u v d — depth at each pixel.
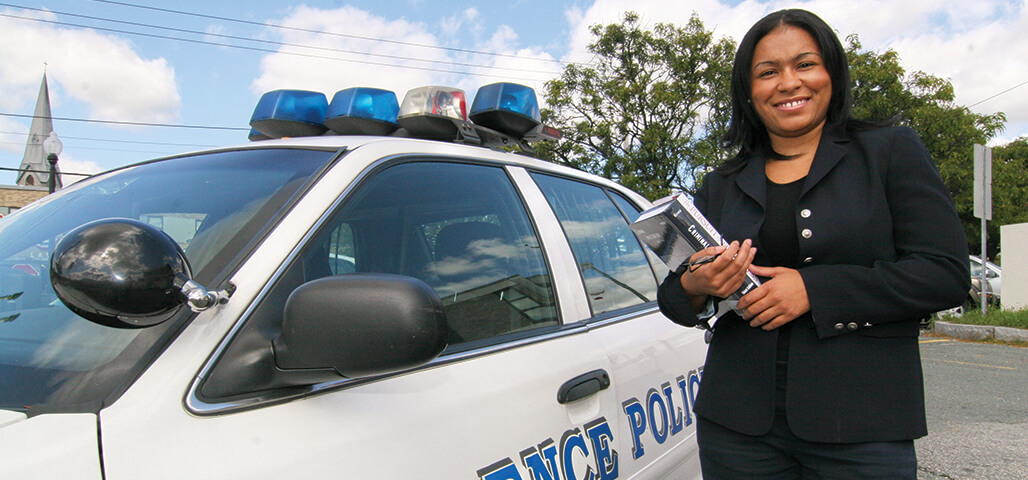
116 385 1.11
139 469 1.03
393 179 1.77
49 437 1.02
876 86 20.38
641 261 2.75
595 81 21.48
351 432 1.28
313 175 1.60
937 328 9.34
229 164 1.80
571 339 2.00
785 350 1.50
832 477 1.46
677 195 1.45
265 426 1.18
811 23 1.57
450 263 1.81
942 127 20.31
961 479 3.44
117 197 1.78
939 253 1.39
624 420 2.03
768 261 1.58
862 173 1.50
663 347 2.36
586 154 21.59
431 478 1.38
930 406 4.93
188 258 1.37
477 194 2.03
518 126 2.61
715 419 1.58
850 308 1.39
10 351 1.25
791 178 1.60
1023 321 8.66
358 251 1.56
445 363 1.58
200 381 1.15
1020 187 24.20
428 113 2.32
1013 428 4.30
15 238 1.71
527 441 1.65
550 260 2.14
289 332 1.15
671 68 21.09
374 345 1.10
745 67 1.65
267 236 1.38
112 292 1.06
